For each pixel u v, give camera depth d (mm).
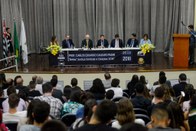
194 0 12961
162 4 14688
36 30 14719
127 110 3584
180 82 7297
